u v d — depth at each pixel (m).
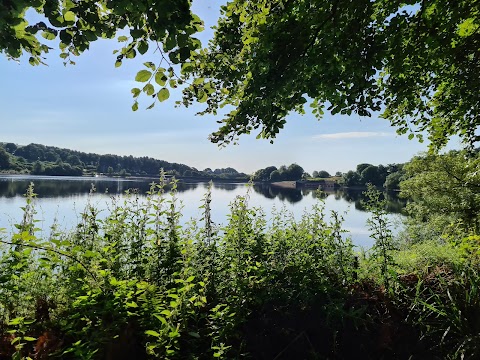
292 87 4.11
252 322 3.17
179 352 2.70
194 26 2.87
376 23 4.82
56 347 2.39
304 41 4.14
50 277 2.98
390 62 4.80
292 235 4.21
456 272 3.98
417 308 3.53
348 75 4.28
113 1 2.46
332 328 3.15
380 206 3.95
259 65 4.09
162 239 3.45
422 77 5.93
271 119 4.46
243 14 4.48
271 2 4.27
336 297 3.53
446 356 3.03
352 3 4.00
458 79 5.89
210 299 3.30
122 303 2.65
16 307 2.68
